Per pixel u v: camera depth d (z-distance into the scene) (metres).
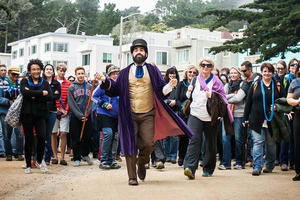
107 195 5.98
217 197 5.82
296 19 22.38
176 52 52.22
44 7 86.88
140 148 6.88
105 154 9.00
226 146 8.88
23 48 66.94
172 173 8.20
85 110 9.55
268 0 25.66
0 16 69.00
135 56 6.68
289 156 9.12
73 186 6.80
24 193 6.40
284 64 9.28
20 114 8.15
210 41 50.12
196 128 7.40
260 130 7.99
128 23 75.38
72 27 92.69
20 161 10.05
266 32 24.11
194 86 7.60
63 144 9.76
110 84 6.66
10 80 10.36
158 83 6.80
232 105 9.09
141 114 6.76
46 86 8.29
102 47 57.12
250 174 8.10
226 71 11.02
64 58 60.38
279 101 7.88
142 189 6.38
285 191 6.24
